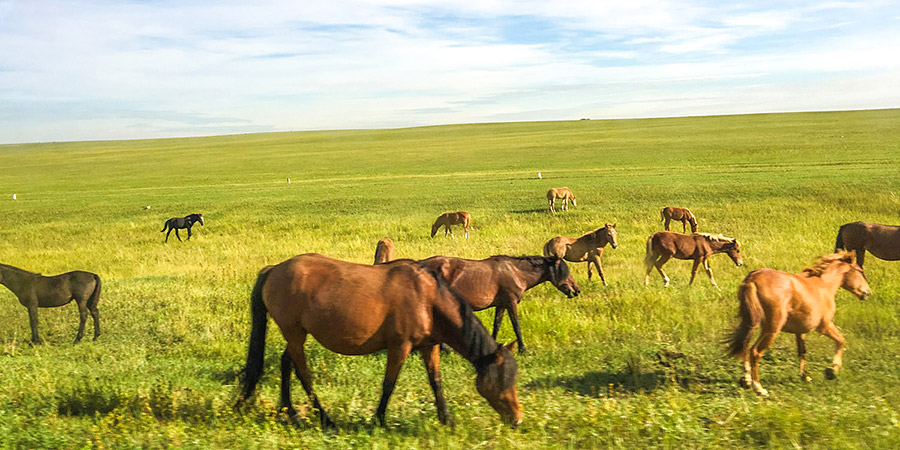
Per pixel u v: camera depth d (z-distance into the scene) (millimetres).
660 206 33656
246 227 34031
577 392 8578
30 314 12469
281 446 6160
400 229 30875
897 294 12992
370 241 27625
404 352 6949
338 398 8234
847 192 32531
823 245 20188
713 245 16344
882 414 6953
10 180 80375
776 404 7594
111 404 7531
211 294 15523
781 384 8734
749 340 8266
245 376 7434
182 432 6316
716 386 8727
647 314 12750
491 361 6754
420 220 33406
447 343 7062
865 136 72625
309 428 6867
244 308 14211
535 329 11969
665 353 10086
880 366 9203
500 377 6699
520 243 24125
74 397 7695
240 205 43562
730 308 12797
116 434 6301
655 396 8172
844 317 11516
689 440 6281
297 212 39531
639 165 58625
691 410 7250
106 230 34906
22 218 41469
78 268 23406
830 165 47562
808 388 8477
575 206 35719
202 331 12562
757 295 8281
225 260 23875
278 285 7160
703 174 47250
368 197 44625
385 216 35812
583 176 51281
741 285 8461
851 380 8664
